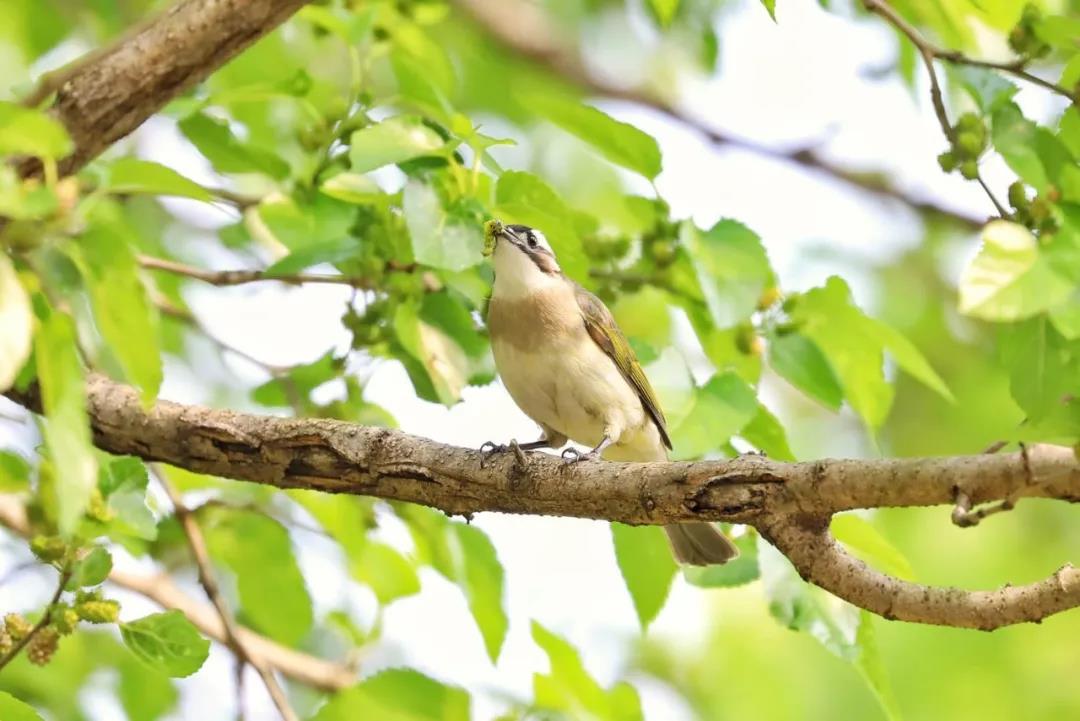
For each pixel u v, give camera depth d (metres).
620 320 15.67
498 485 8.65
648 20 16.48
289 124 13.01
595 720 11.02
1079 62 9.07
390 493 9.02
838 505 7.40
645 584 10.77
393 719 9.88
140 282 6.88
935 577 17.50
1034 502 18.12
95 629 12.83
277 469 9.20
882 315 18.72
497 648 10.91
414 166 10.35
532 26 18.84
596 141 10.57
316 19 11.12
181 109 10.57
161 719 12.66
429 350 10.47
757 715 16.53
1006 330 8.55
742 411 10.00
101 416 9.41
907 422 19.05
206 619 12.10
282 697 10.35
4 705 8.23
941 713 16.72
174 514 10.94
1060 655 17.30
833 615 9.92
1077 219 8.41
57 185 6.79
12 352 5.96
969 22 10.95
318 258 10.38
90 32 15.26
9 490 9.15
